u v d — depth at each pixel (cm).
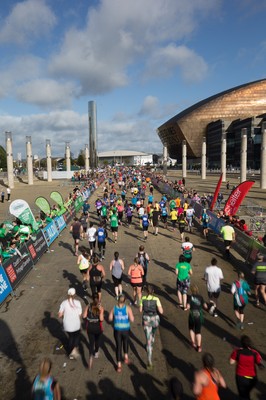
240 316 801
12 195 4069
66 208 2359
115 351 711
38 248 1441
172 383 418
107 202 2609
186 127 13350
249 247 1318
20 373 642
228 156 12000
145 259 1028
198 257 1416
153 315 662
